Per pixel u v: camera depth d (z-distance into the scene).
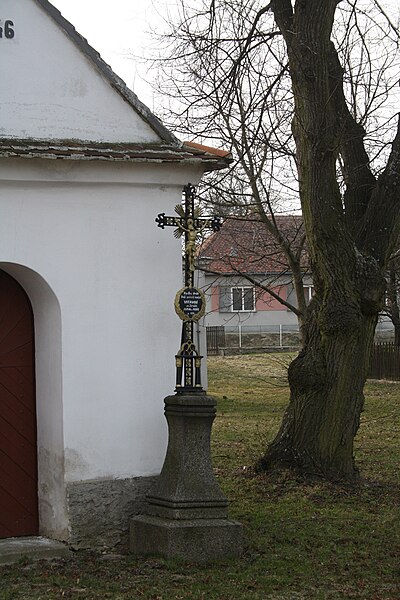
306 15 12.17
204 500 8.80
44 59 9.18
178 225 9.14
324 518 10.74
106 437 9.20
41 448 9.49
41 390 9.50
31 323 9.64
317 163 12.11
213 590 7.89
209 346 45.31
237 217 16.22
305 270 16.84
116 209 9.32
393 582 8.35
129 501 9.25
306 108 12.16
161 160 9.20
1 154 8.58
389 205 12.42
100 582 8.02
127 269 9.35
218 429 19.33
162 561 8.55
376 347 32.91
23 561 8.64
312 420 12.55
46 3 9.16
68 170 9.00
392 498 11.88
